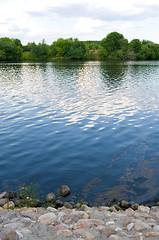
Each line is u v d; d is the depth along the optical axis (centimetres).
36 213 686
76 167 1077
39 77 5331
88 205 796
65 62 13388
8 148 1288
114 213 686
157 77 5144
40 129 1609
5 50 14912
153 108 2173
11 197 841
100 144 1345
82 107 2253
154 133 1509
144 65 9912
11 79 4931
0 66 9788
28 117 1911
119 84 3997
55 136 1474
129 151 1250
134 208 767
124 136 1466
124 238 500
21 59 16288
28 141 1391
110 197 848
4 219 629
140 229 549
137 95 2877
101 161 1138
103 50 16088
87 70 7419
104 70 7369
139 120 1794
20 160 1144
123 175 1005
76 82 4334
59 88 3559
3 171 1034
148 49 15712
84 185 930
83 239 486
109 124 1706
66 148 1291
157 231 536
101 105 2325
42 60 16000
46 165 1095
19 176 993
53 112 2067
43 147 1304
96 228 552
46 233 531
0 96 2881
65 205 779
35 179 971
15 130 1590
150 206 786
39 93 3103
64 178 980
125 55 15950
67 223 607
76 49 16275
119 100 2570
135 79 4778
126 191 886
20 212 677
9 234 477
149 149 1270
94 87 3644
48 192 880
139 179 971
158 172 1026
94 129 1602
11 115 1972
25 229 536
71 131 1567
